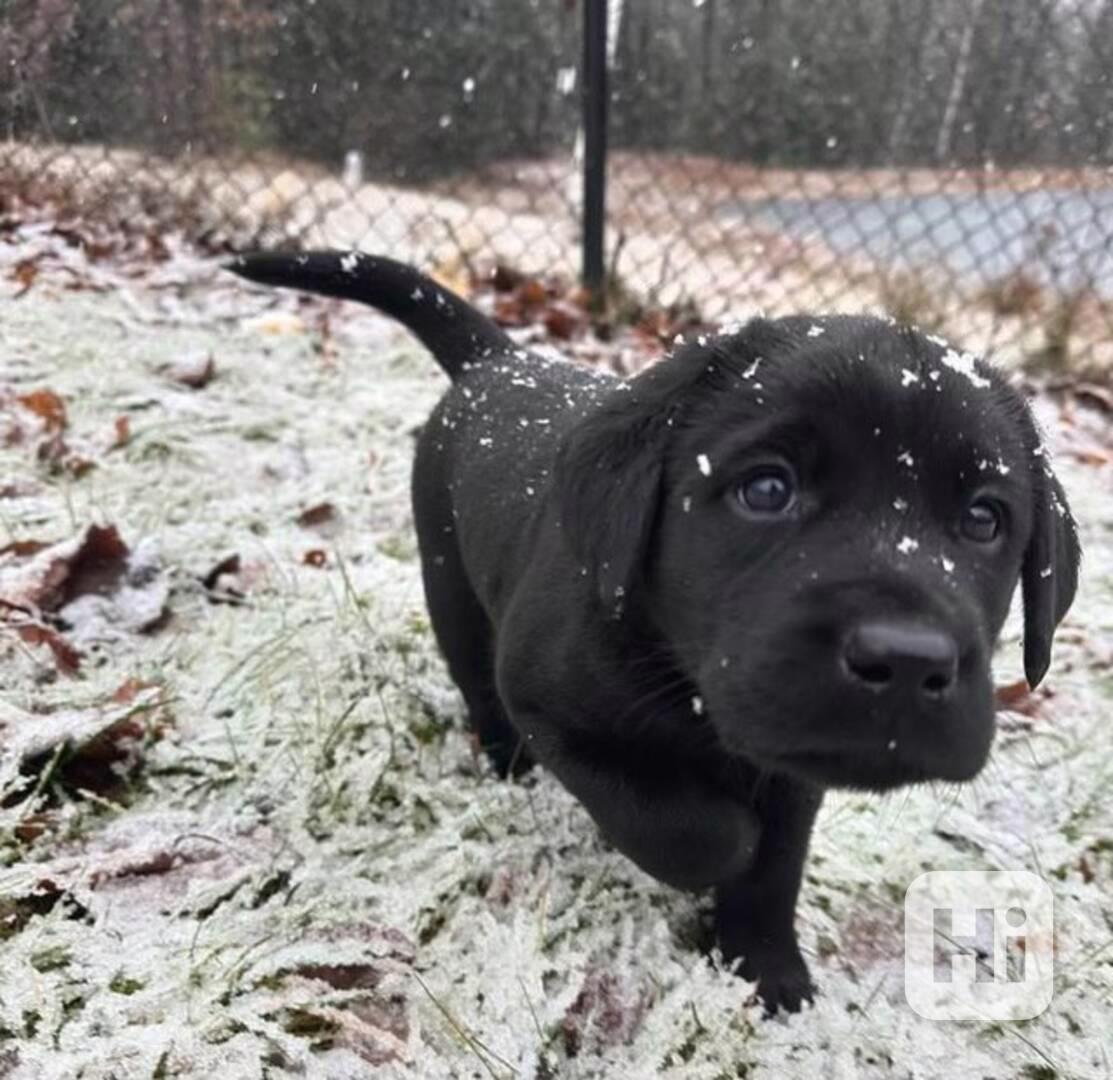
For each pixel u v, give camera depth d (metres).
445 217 1.19
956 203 1.19
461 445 0.47
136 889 0.37
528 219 1.29
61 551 0.51
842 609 0.29
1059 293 1.15
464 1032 0.34
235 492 0.64
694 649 0.33
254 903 0.38
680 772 0.37
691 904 0.41
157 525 0.58
